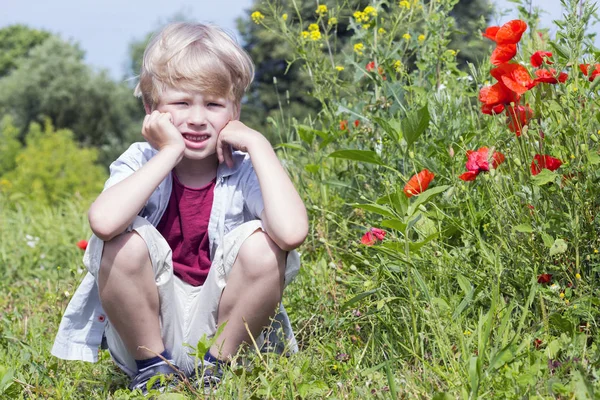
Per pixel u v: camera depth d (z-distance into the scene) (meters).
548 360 1.87
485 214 2.45
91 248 2.09
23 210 6.51
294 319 2.63
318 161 3.48
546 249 2.22
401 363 2.13
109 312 2.12
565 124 2.26
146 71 2.27
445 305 2.10
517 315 2.18
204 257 2.30
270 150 2.23
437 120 2.89
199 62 2.19
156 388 2.14
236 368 2.06
